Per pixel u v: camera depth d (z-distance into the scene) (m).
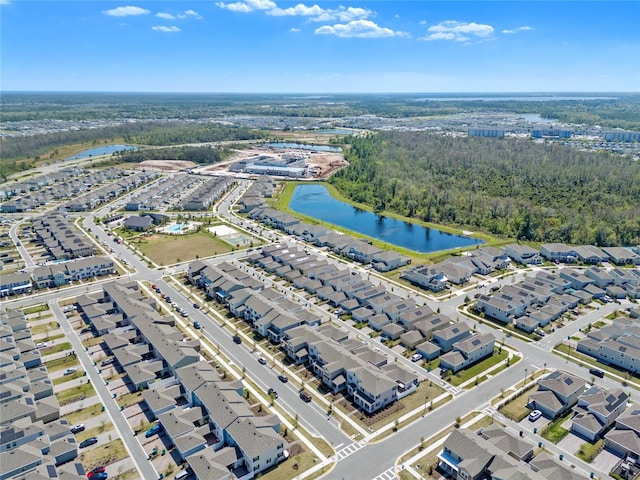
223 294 170.62
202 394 109.69
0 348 129.25
